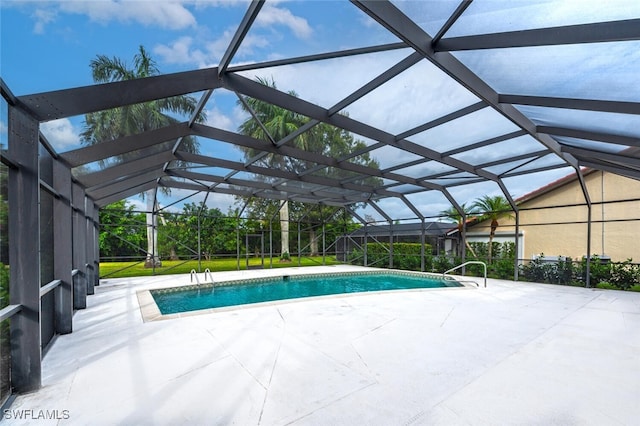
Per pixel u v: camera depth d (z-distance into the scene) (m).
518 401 2.72
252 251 17.89
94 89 3.29
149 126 5.14
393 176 9.52
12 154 2.91
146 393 2.83
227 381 3.06
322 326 4.97
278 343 4.17
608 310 6.23
